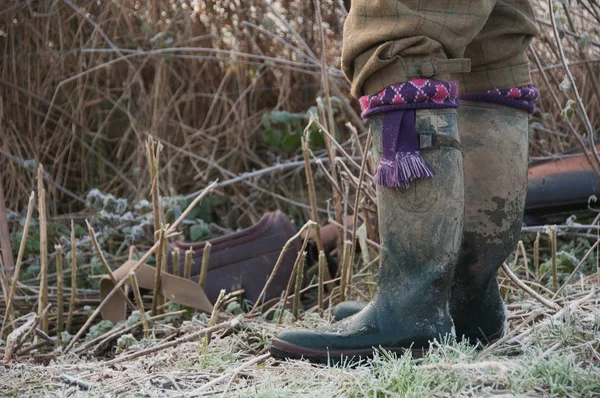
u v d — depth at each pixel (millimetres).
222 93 6605
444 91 2416
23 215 6023
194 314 3891
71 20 6578
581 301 3057
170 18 6637
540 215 4824
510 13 2709
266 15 6195
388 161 2436
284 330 2703
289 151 6336
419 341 2512
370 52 2455
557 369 2236
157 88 6488
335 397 2232
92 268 5051
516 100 2721
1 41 6418
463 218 2523
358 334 2572
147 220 5320
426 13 2396
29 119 6398
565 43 5152
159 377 2607
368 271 4355
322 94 6516
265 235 4426
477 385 2217
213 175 6566
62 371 2828
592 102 5160
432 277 2492
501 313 2840
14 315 4082
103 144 6633
